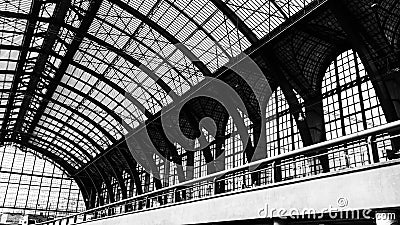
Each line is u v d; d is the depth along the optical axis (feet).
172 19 97.25
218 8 85.51
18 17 95.55
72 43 109.81
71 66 130.21
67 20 104.78
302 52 85.87
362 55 69.67
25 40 108.88
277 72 87.25
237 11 85.71
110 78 130.62
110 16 100.37
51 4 100.17
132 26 105.19
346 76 81.00
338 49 83.10
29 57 124.36
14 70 129.90
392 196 19.79
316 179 24.30
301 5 77.05
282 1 79.15
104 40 112.98
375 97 73.67
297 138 90.12
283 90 87.97
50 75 136.87
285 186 26.53
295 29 79.41
